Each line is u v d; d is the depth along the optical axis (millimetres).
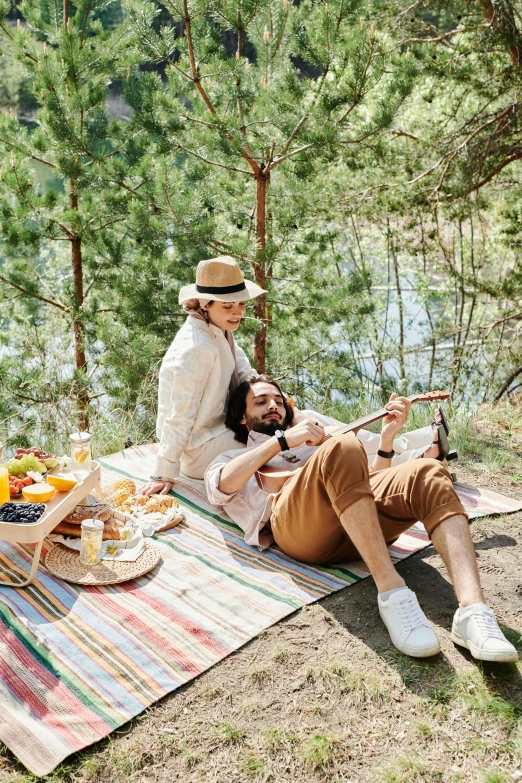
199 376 3613
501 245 9328
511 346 8719
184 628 2648
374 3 8367
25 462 3170
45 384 6965
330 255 10008
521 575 3068
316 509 2746
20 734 2146
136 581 2949
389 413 3262
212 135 6781
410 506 2699
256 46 7480
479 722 2229
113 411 6641
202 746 2160
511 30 7211
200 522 3469
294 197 7203
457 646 2553
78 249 8445
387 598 2578
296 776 2064
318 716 2270
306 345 8109
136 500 3520
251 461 3092
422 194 8297
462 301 9250
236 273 3625
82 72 7738
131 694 2328
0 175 7641
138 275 7648
